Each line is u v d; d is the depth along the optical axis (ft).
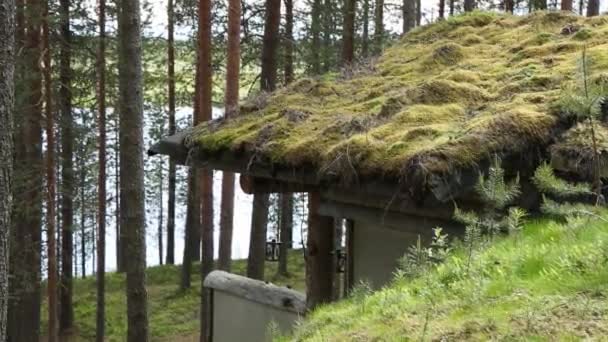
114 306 66.44
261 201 50.70
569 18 25.94
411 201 16.15
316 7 55.88
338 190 18.88
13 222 45.91
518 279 11.80
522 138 15.61
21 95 41.32
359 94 23.82
